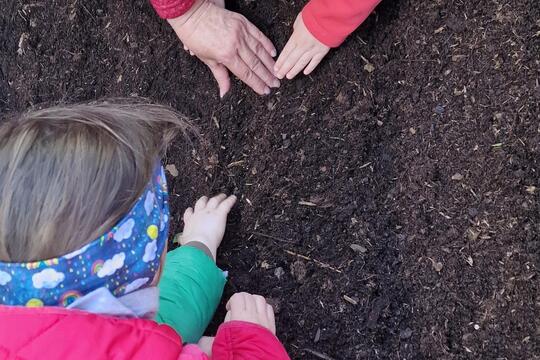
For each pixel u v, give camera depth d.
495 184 1.46
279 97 1.67
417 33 1.62
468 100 1.53
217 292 1.47
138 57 1.79
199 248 1.49
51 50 1.84
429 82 1.58
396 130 1.60
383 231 1.54
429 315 1.45
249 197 1.63
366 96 1.63
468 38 1.57
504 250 1.42
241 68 1.61
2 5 1.87
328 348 1.47
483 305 1.41
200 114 1.72
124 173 0.84
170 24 1.71
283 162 1.64
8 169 0.79
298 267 1.55
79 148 0.81
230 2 1.74
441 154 1.53
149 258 0.90
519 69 1.50
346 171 1.60
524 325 1.36
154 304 0.95
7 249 0.80
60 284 0.83
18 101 1.82
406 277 1.49
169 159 1.70
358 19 1.50
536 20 1.51
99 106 0.92
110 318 0.86
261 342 1.21
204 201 1.62
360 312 1.49
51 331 0.82
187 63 1.76
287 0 1.72
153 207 0.91
